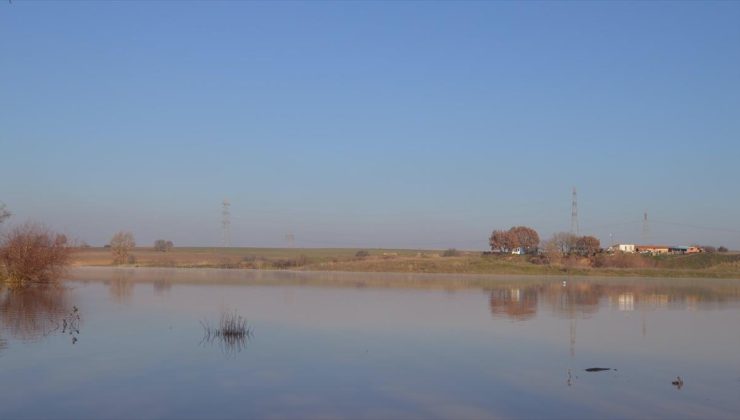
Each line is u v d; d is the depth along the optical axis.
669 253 141.75
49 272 64.12
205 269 129.88
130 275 98.50
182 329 34.41
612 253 129.25
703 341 32.47
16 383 21.77
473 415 18.66
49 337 31.05
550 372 24.47
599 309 48.66
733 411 19.28
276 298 56.09
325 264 132.25
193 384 21.91
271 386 21.77
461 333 34.47
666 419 18.41
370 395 20.75
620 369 25.19
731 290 73.19
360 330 35.16
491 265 121.56
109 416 18.17
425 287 73.88
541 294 64.06
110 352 27.39
